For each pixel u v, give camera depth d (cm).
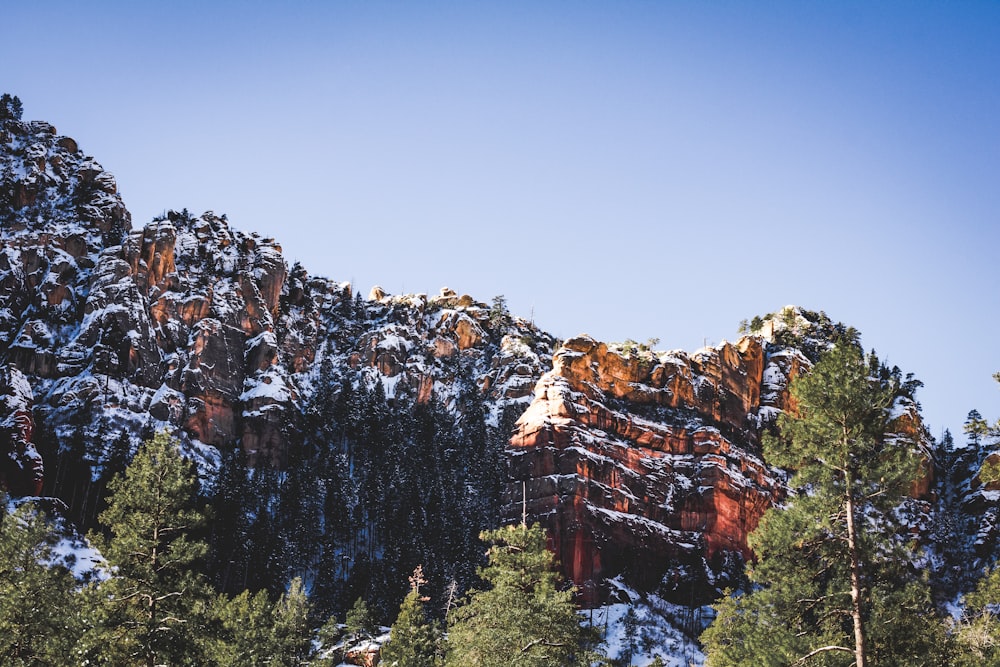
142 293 18350
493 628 5581
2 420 13188
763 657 4375
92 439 14475
